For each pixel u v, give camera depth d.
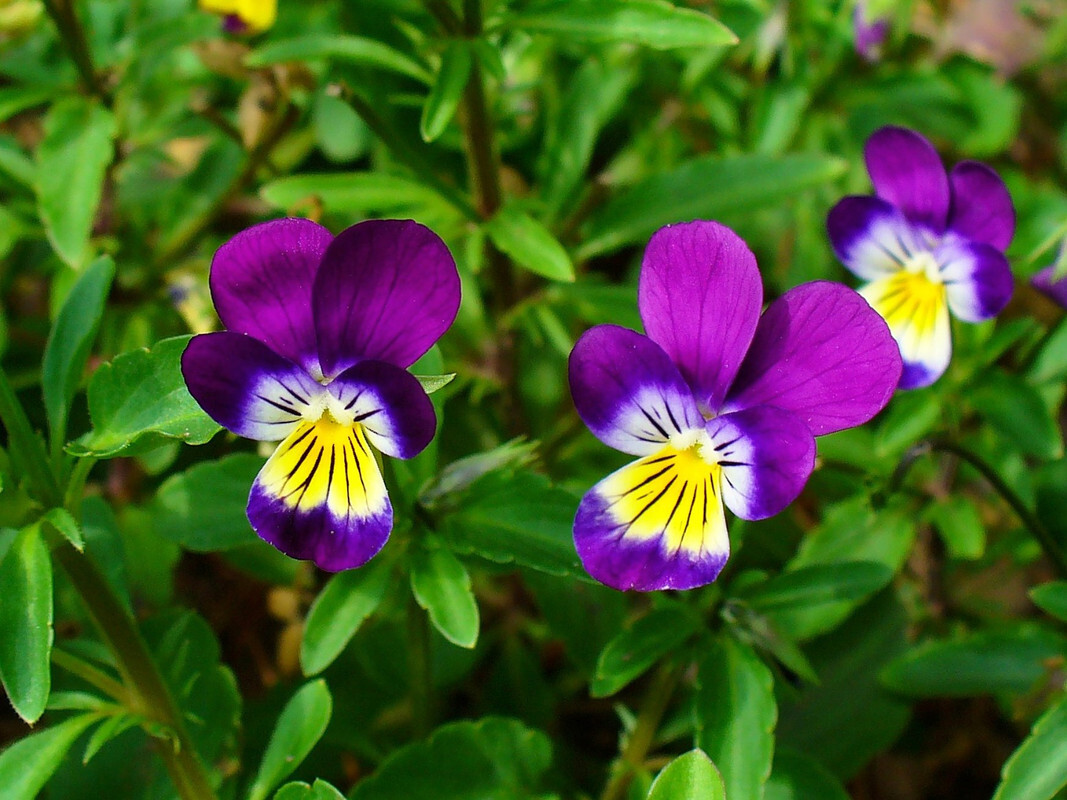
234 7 0.18
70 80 0.20
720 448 0.11
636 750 0.15
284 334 0.11
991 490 0.18
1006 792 0.13
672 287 0.11
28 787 0.12
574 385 0.11
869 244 0.15
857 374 0.11
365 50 0.16
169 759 0.13
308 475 0.11
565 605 0.16
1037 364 0.18
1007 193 0.14
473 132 0.17
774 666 0.13
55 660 0.12
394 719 0.17
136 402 0.12
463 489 0.13
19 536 0.11
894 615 0.17
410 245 0.11
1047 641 0.15
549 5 0.16
